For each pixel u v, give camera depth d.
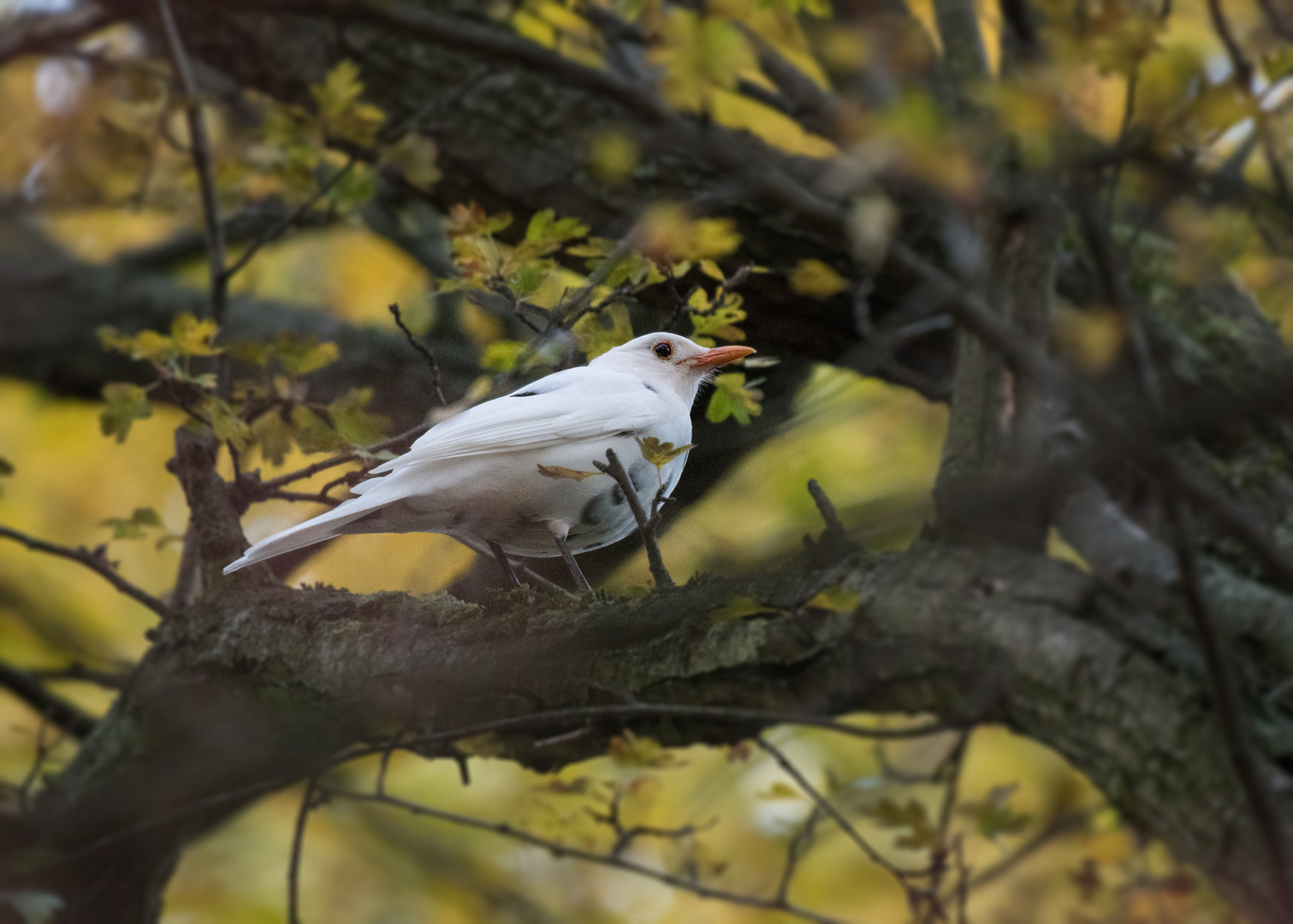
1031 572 5.17
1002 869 9.67
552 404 7.91
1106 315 7.74
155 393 13.84
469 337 9.79
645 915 13.25
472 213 7.04
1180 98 7.15
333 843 14.54
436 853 13.98
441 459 7.70
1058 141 6.50
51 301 13.92
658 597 6.19
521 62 9.13
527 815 13.30
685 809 13.10
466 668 6.64
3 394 15.30
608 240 7.79
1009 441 6.01
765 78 12.23
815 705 5.71
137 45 12.77
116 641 14.88
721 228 7.18
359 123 9.62
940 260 9.42
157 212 12.36
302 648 7.40
